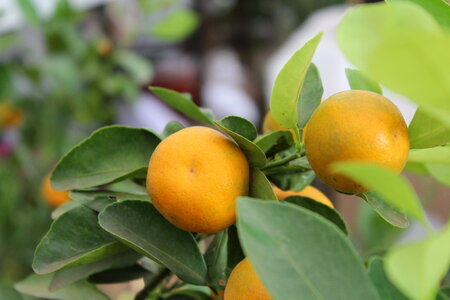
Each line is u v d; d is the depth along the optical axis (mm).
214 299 362
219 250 329
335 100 278
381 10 226
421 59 198
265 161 291
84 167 334
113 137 335
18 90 832
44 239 314
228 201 285
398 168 276
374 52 198
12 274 665
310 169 310
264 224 244
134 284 563
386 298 263
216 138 291
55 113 767
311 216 248
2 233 670
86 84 791
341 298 240
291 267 240
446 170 314
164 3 849
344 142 271
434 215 640
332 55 654
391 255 217
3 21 814
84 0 831
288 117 297
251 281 280
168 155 286
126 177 330
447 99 210
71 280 322
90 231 321
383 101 277
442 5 286
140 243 302
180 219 289
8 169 749
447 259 221
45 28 769
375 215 502
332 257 245
